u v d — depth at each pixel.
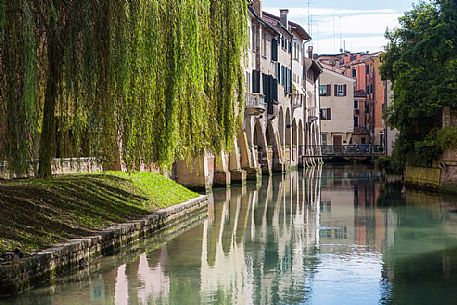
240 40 26.00
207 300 14.94
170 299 14.95
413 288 15.97
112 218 21.19
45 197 19.97
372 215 29.75
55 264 15.79
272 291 15.74
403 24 44.31
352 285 16.31
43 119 16.94
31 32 14.33
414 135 44.53
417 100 41.44
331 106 94.69
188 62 21.02
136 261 18.78
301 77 77.75
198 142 23.92
